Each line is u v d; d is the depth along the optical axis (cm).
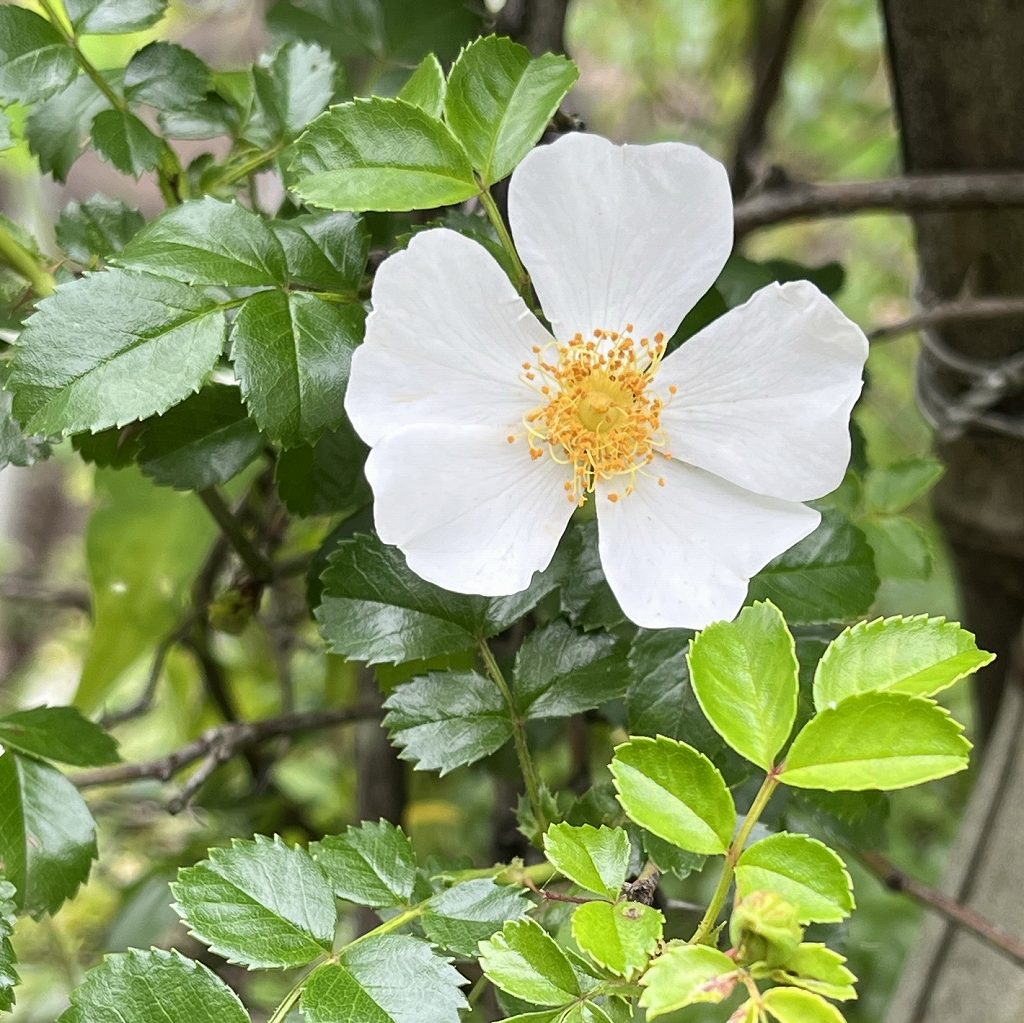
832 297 28
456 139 18
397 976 15
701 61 56
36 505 78
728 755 18
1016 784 27
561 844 16
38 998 37
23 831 19
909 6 24
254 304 17
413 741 18
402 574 19
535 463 18
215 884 16
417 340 17
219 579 32
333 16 25
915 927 41
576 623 19
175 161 21
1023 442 28
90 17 20
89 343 17
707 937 15
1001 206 25
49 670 58
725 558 18
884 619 16
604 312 18
